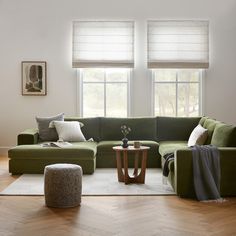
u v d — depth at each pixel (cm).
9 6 834
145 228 379
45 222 397
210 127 615
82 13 833
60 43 837
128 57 832
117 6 832
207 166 491
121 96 853
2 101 845
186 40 831
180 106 856
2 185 563
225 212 432
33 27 836
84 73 852
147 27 830
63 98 842
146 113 844
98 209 443
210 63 837
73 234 362
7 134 848
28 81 841
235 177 497
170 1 830
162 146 679
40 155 632
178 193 495
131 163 695
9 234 363
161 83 852
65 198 449
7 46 839
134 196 503
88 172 639
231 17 833
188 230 373
